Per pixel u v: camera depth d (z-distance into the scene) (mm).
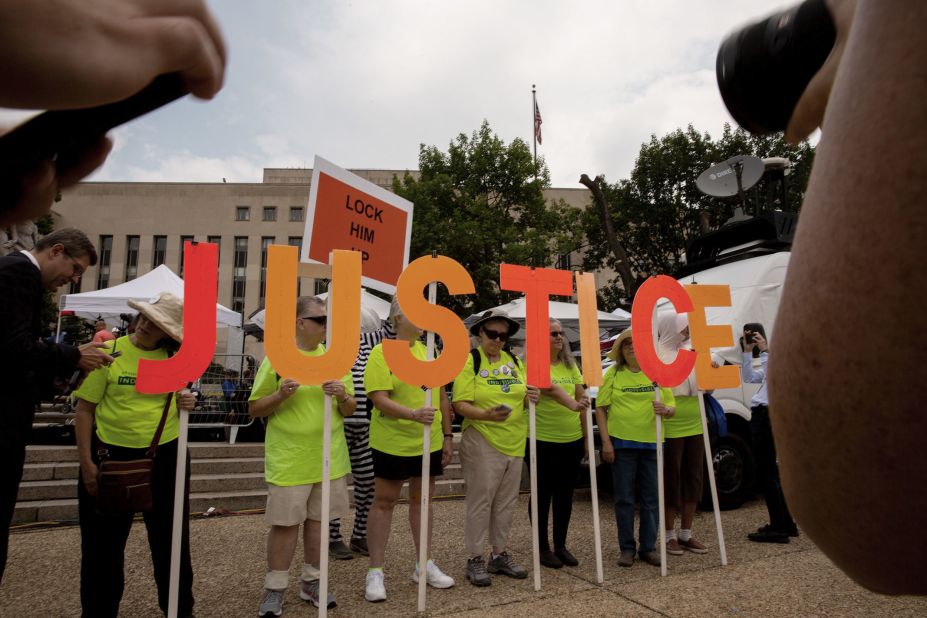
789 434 370
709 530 5508
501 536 4242
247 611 3502
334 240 4621
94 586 2939
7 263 2354
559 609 3525
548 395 4516
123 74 267
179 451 3051
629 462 4680
